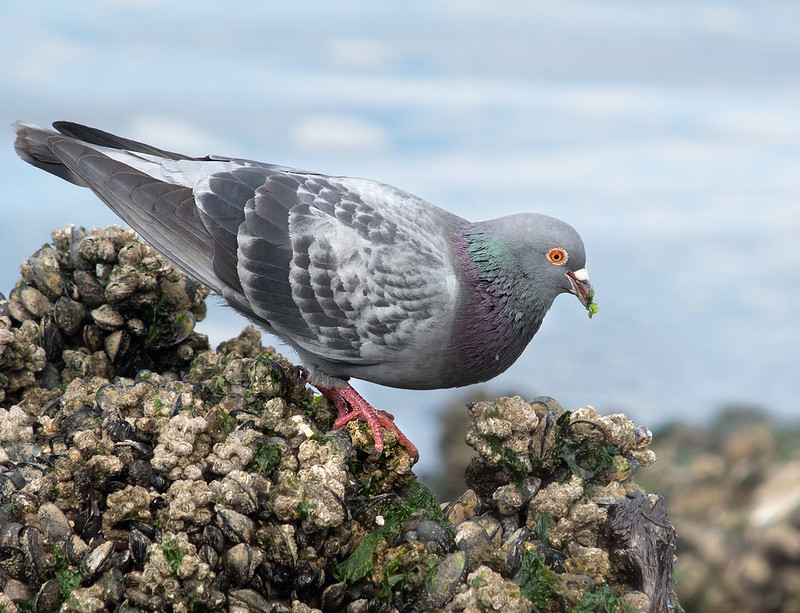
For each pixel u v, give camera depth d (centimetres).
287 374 992
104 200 1088
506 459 937
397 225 1056
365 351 1059
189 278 1162
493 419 930
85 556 812
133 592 797
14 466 911
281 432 902
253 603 795
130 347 1114
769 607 1554
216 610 795
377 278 1030
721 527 1642
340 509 805
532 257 1054
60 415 970
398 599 848
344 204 1066
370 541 855
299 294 1043
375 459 948
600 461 956
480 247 1060
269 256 1045
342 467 869
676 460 1842
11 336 1025
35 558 812
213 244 1057
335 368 1097
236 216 1057
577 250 1052
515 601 827
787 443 1845
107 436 868
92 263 1091
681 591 1569
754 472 1742
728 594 1557
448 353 1055
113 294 1063
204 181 1085
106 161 1100
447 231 1087
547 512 933
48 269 1096
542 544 916
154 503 830
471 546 895
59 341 1095
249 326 1197
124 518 823
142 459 862
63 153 1108
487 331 1058
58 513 834
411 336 1041
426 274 1030
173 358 1138
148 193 1080
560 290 1076
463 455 1858
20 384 1045
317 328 1055
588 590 882
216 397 972
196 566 771
